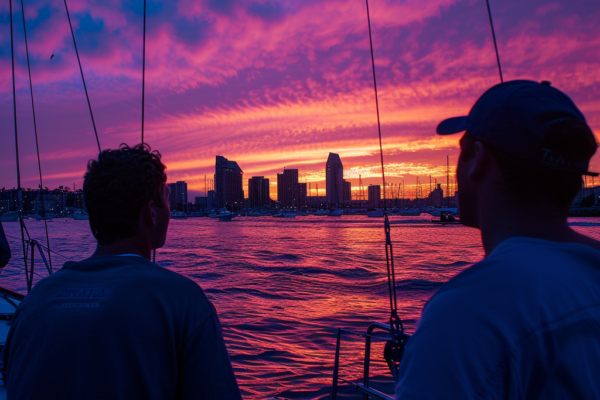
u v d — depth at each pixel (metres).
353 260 24.72
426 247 33.12
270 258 26.30
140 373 0.89
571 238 0.67
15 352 0.96
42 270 17.81
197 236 51.56
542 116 0.62
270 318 10.16
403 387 0.53
